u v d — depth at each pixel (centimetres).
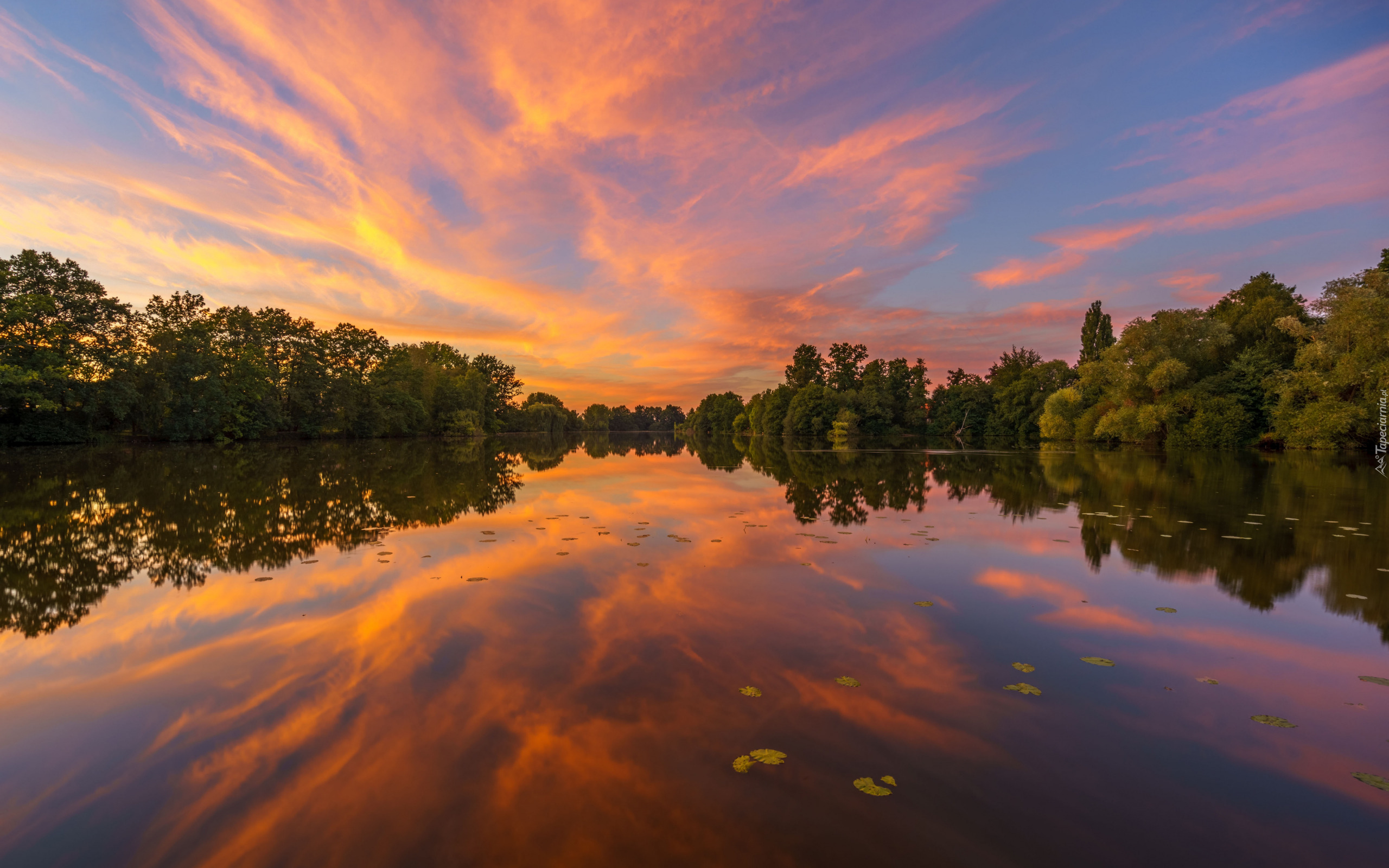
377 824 324
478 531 1165
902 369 8612
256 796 349
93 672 520
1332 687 511
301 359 5356
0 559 920
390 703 462
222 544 1030
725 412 13300
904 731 428
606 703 464
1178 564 916
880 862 298
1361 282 3181
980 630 636
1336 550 1002
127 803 344
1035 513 1405
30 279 3275
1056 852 307
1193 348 4012
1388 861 304
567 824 325
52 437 3572
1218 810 345
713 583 799
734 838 314
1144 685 511
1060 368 6400
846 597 745
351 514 1362
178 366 4016
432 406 7412
